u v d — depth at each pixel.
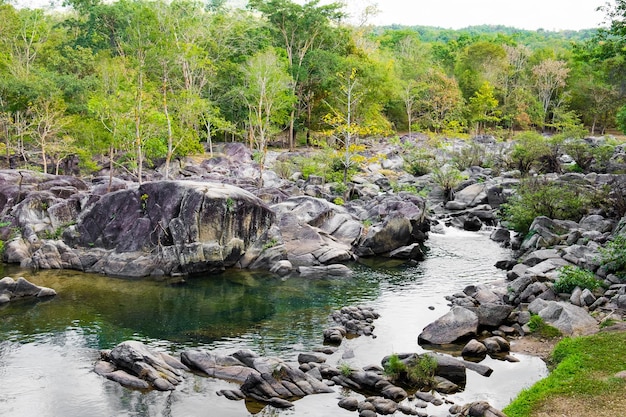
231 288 29.70
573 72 114.44
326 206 38.88
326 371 18.95
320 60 80.56
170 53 50.03
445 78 102.00
